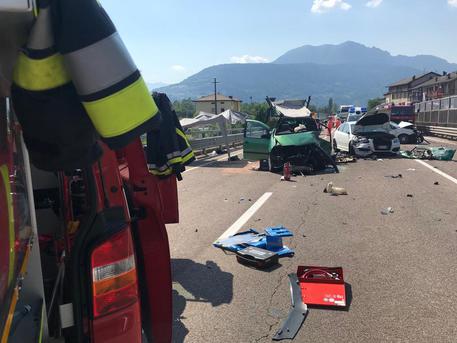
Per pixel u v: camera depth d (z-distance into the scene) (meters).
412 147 24.64
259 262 5.78
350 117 32.59
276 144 15.28
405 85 136.12
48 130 1.57
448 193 10.88
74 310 2.06
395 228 7.64
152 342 3.08
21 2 1.30
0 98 1.62
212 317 4.48
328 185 11.46
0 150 1.56
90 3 1.46
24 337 1.76
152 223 3.09
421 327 4.17
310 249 6.56
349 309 4.56
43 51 1.45
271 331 4.18
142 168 3.12
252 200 10.62
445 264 5.79
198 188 12.66
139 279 3.06
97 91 1.46
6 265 1.52
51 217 3.07
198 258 6.31
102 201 2.09
